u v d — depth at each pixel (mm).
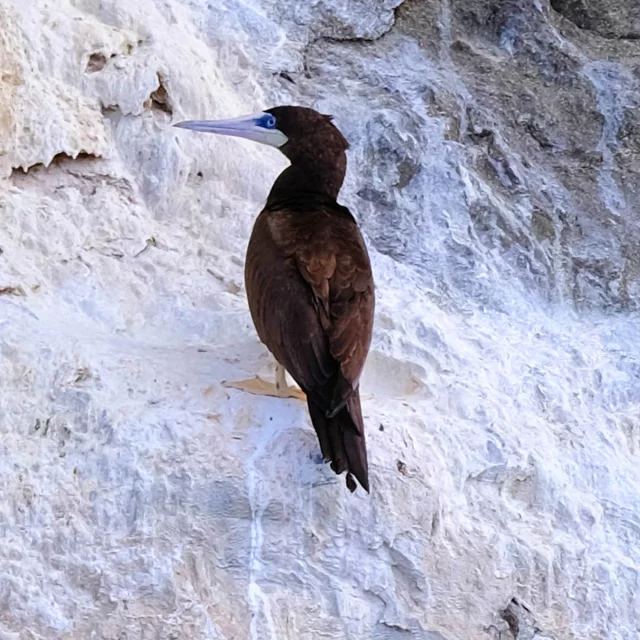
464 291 8227
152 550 5906
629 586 6906
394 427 6516
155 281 7332
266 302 6098
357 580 6191
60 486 5934
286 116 6777
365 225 8406
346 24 9367
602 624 6766
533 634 6559
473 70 9516
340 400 5719
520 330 8062
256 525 6082
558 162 9219
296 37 9211
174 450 6074
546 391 7484
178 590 5848
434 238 8406
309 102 8812
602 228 8906
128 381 6340
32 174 7473
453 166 8695
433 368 7203
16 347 6293
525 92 9414
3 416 6086
